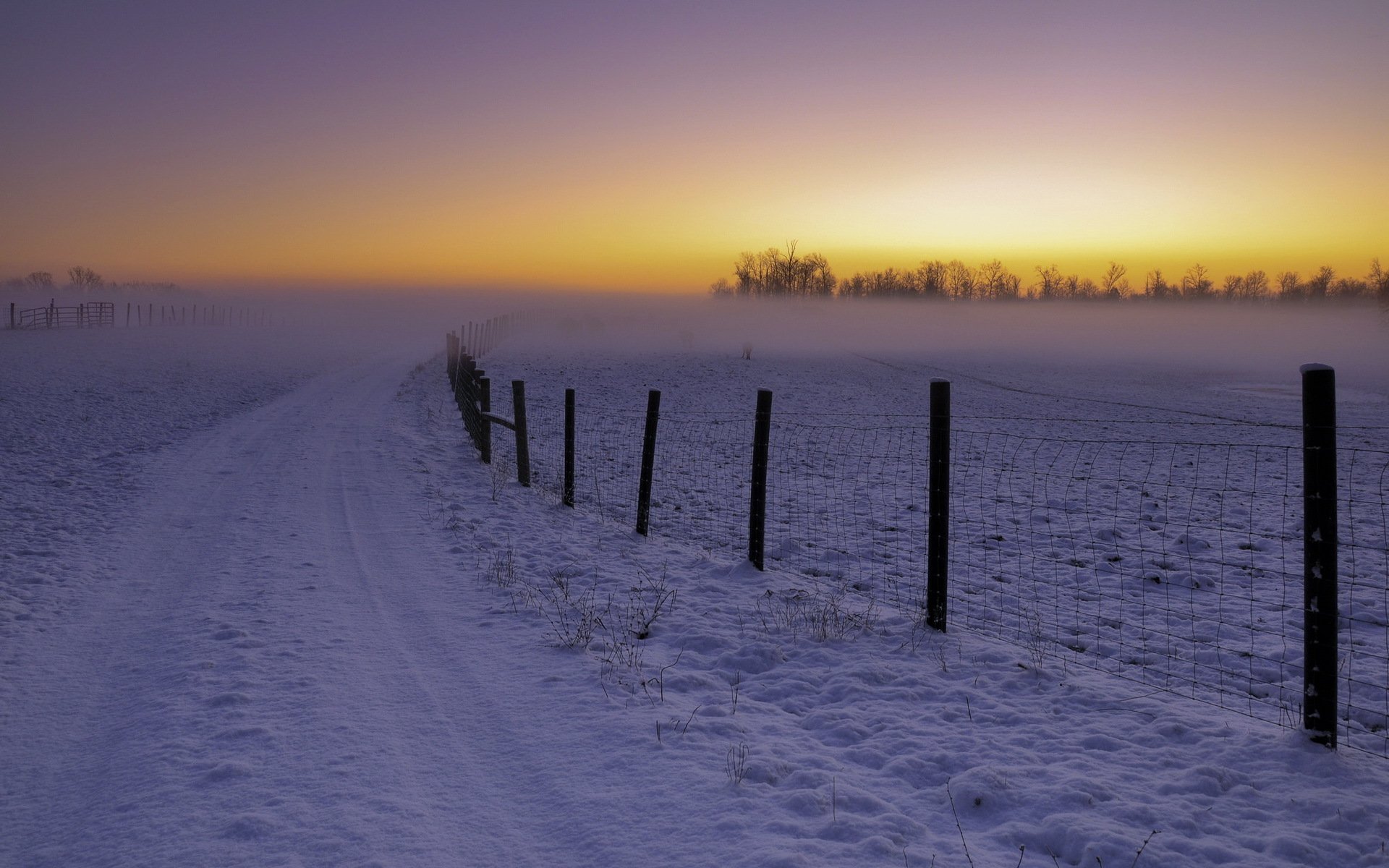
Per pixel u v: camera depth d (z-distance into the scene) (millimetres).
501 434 20719
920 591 8164
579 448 18625
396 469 14172
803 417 28312
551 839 3529
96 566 8086
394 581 7688
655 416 9805
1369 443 23422
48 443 17109
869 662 5734
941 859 3328
